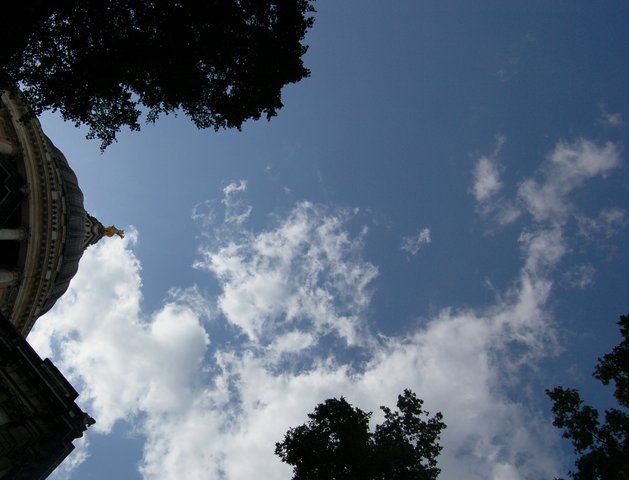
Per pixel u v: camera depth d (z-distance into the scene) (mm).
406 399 30781
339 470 27734
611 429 25578
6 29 18031
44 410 20938
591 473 25000
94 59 20969
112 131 23516
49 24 20359
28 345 22797
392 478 27531
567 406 26797
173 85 22688
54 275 37688
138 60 21406
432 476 28547
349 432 28422
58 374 23469
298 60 23969
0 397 18828
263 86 23828
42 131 35938
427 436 29484
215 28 21500
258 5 22266
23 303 35562
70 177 40188
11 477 16906
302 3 23469
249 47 22656
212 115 25094
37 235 34625
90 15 20375
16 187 33000
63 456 20125
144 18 21188
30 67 20734
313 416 30312
